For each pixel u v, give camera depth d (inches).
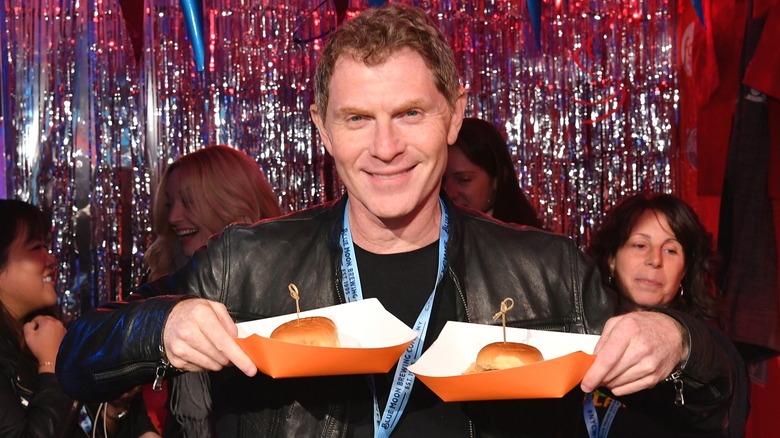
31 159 175.3
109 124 176.9
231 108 179.6
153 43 177.8
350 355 51.3
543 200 185.0
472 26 183.2
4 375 102.0
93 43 176.7
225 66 179.8
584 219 185.9
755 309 152.6
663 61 185.8
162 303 57.4
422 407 62.4
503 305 57.9
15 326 106.3
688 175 181.6
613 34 186.1
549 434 62.9
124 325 57.7
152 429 109.3
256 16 180.1
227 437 63.5
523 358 55.0
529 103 185.0
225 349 52.8
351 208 65.1
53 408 99.9
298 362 51.2
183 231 122.8
